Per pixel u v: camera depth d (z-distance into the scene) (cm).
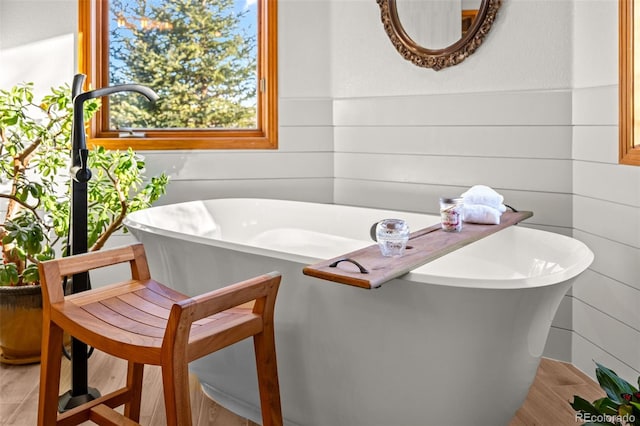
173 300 173
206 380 215
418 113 286
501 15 258
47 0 297
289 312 176
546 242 204
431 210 286
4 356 248
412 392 159
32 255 250
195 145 313
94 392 212
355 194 315
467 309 143
